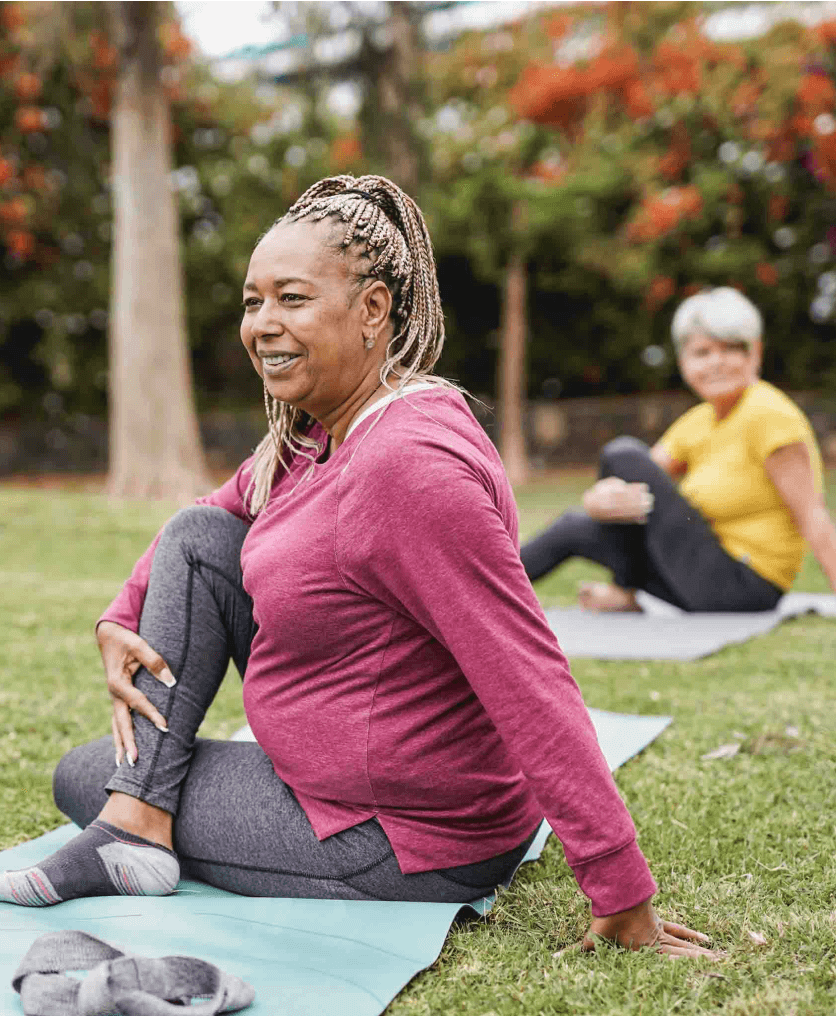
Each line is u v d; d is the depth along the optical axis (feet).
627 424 59.82
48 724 9.82
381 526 5.07
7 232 49.14
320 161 52.80
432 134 50.93
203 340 60.34
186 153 53.72
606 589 15.87
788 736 9.18
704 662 12.52
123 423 34.40
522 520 33.73
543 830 7.10
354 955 5.14
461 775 5.50
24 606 16.33
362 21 34.01
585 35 46.44
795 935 5.50
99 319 57.67
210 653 6.06
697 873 6.41
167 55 38.81
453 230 52.85
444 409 5.41
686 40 43.19
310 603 5.36
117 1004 4.41
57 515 27.50
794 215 55.93
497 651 4.96
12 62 42.34
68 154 50.47
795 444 14.62
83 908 5.67
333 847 5.61
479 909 5.72
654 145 50.98
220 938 5.32
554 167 53.01
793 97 42.60
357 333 5.49
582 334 61.16
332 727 5.48
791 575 15.65
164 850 5.86
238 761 6.00
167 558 6.11
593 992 4.88
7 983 4.86
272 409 6.14
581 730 5.00
